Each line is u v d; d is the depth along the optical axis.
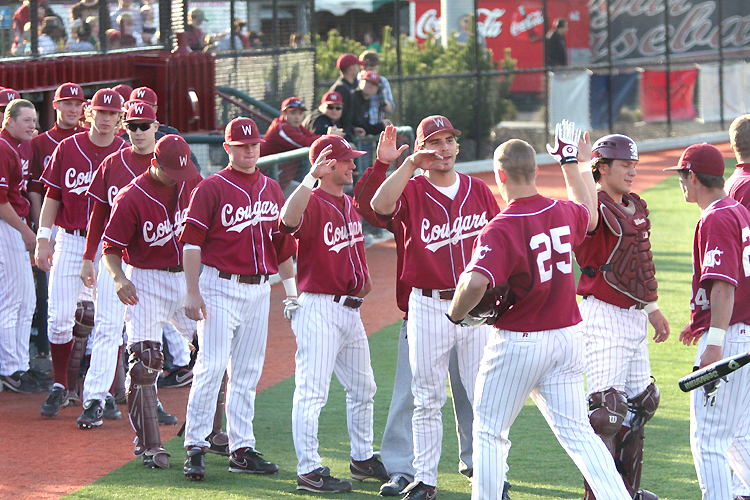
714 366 12.86
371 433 17.84
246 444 18.05
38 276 26.31
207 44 45.78
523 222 13.49
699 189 14.62
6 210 23.00
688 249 40.34
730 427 14.20
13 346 24.19
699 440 14.34
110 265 18.61
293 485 17.31
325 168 16.41
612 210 15.20
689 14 78.94
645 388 15.80
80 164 22.20
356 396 17.72
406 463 17.30
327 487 16.89
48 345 26.61
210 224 17.64
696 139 79.88
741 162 16.05
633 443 15.56
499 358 13.66
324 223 16.94
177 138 18.44
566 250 13.66
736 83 83.44
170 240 19.00
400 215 16.19
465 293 13.23
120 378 23.27
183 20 40.94
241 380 18.12
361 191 16.34
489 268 13.13
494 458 13.72
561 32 69.94
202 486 17.22
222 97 43.28
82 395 23.16
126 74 37.16
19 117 23.75
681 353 26.19
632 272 15.23
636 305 15.44
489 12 73.00
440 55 65.62
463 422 17.23
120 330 21.34
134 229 18.75
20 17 31.62
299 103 37.81
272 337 29.56
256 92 48.09
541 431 20.23
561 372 13.66
